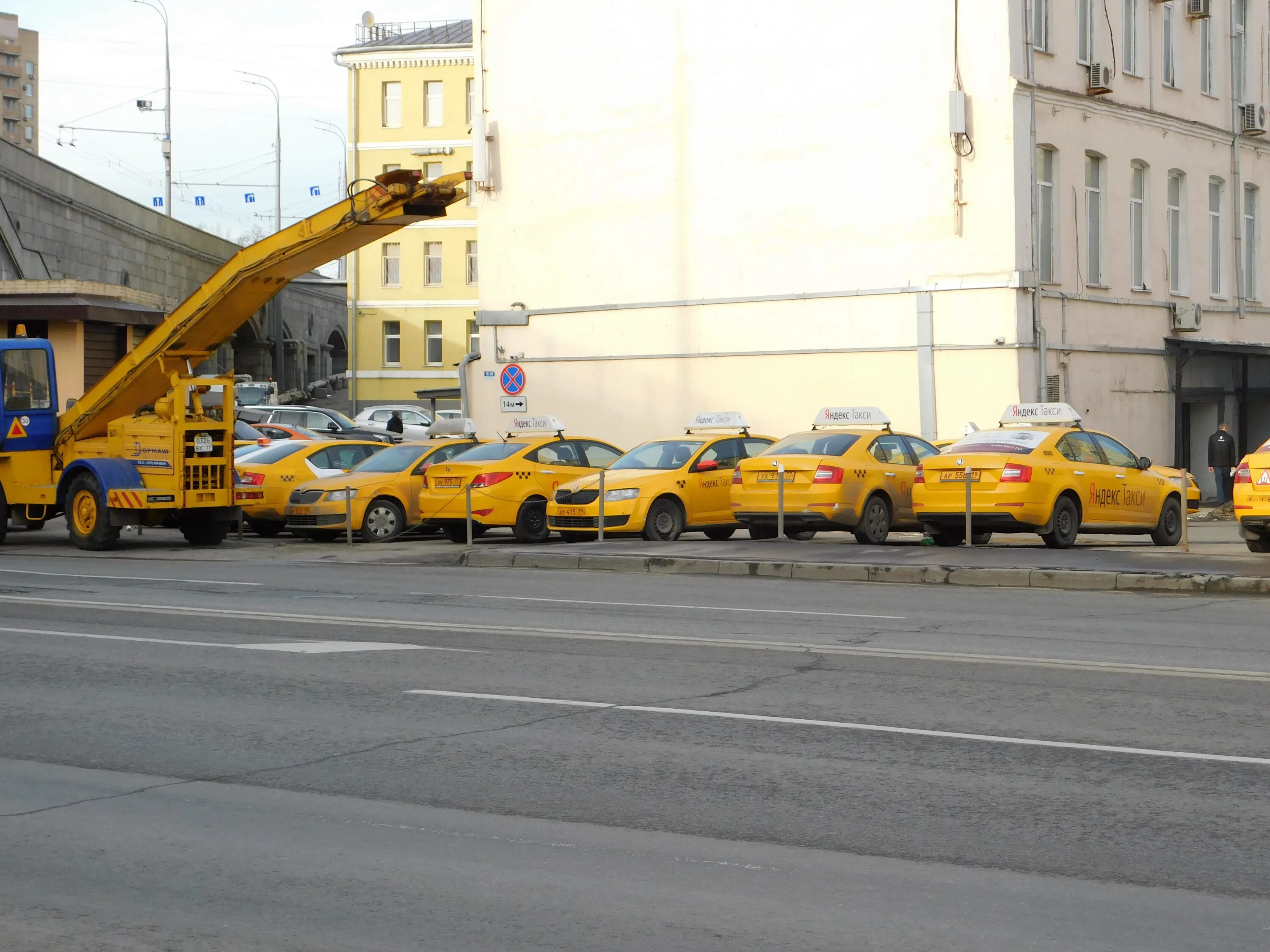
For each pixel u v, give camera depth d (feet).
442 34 250.78
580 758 25.91
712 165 108.47
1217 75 117.29
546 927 17.40
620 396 113.80
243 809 22.88
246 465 85.87
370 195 68.28
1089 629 42.63
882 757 25.79
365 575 61.26
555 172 116.67
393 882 19.20
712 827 21.59
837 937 16.98
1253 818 21.76
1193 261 114.21
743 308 107.14
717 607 48.55
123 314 145.59
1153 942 16.76
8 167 140.87
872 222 100.89
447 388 249.14
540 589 54.80
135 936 17.21
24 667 35.70
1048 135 98.22
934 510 66.85
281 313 255.70
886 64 99.91
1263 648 38.58
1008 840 20.77
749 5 106.22
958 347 96.84
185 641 39.96
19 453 78.02
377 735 27.94
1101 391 102.53
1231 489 106.93
